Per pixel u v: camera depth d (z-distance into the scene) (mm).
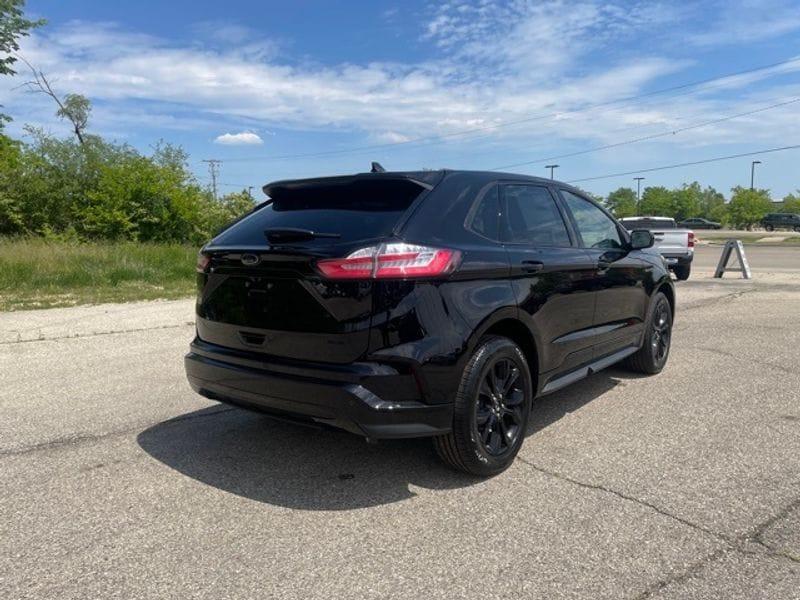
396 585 2555
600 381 5746
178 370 6105
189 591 2512
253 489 3465
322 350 3186
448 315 3303
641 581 2572
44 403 5020
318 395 3162
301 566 2695
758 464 3766
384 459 3898
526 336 3959
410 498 3355
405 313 3152
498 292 3611
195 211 21078
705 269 19281
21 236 19141
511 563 2713
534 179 4480
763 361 6402
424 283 3221
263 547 2852
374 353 3119
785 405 4926
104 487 3477
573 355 4469
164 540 2910
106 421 4598
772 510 3182
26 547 2844
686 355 6742
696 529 2994
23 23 22578
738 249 15633
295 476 3641
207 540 2912
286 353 3322
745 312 9695
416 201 3461
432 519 3119
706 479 3561
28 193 20188
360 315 3102
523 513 3176
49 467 3746
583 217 4934
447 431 3357
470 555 2779
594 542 2883
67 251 13805
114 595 2480
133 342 7398
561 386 4320
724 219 79688
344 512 3195
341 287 3111
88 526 3037
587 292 4551
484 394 3572
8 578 2594
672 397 5195
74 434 4316
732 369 6102
